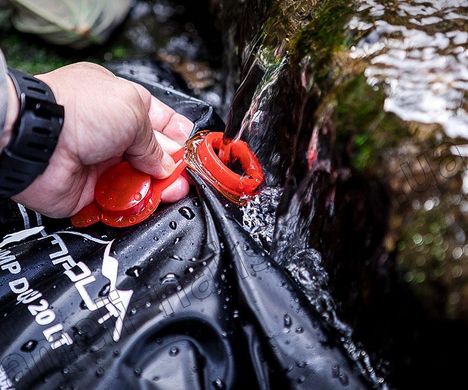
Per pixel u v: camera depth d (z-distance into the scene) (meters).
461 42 1.05
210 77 2.16
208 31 2.23
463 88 0.99
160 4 2.38
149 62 2.02
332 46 1.12
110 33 2.29
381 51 1.06
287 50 1.24
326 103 1.07
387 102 1.00
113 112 1.15
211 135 1.37
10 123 1.08
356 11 1.15
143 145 1.23
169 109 1.49
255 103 1.34
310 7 1.27
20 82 1.10
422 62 1.04
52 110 1.11
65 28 2.16
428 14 1.12
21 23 2.22
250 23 1.57
